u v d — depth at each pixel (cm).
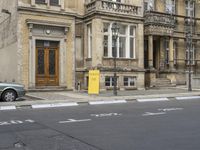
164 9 3491
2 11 2838
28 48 2619
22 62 2594
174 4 3588
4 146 898
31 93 2552
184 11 3659
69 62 2812
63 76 2777
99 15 2764
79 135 1027
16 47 2617
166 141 934
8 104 1836
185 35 3600
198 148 853
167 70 3306
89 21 2842
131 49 2972
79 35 2895
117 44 2877
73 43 2831
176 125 1188
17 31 2591
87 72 2827
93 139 969
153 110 1628
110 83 2812
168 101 2130
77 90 2820
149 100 2175
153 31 3133
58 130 1112
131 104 1945
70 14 2806
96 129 1124
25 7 2600
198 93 2561
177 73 3422
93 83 2403
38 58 2688
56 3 2758
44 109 1728
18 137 1007
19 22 2584
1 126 1201
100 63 2766
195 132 1057
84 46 2902
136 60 2962
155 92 2647
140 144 902
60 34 2766
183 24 3625
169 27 3238
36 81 2670
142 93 2544
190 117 1378
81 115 1471
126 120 1313
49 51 2738
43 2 2691
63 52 2775
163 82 3203
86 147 875
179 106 1803
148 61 3192
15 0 2645
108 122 1268
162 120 1305
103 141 941
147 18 3130
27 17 2617
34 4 2636
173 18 3388
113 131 1087
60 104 1902
